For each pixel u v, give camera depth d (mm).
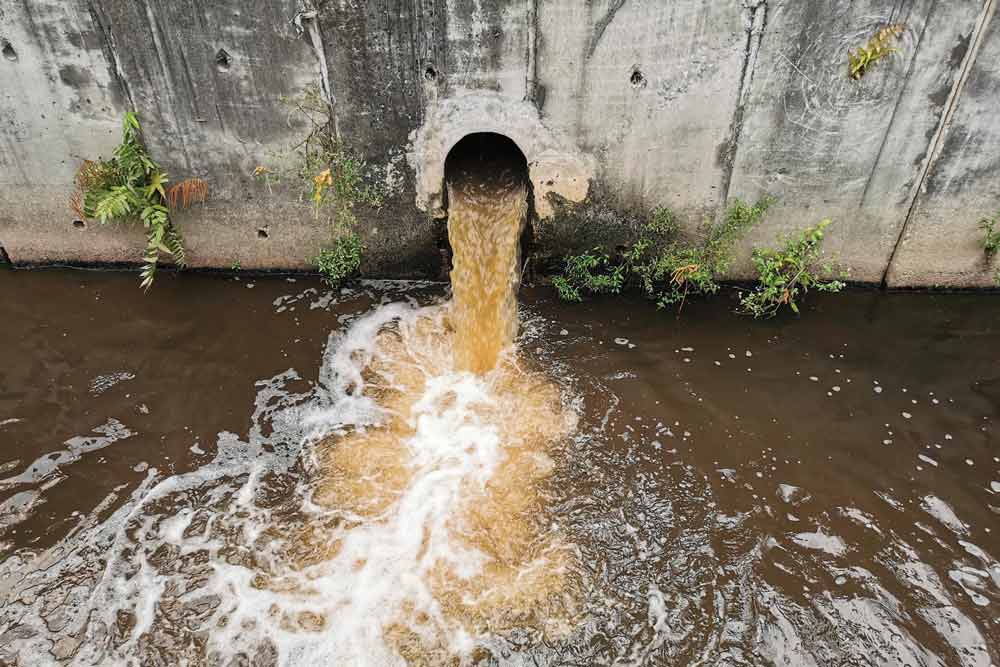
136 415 3512
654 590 2834
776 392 3660
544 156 3855
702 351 3904
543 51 3496
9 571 2854
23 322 4000
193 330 3994
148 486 3197
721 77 3547
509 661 2625
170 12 3430
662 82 3578
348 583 2869
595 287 4262
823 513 3094
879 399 3615
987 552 2945
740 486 3207
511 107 3686
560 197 4012
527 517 3113
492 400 3670
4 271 4352
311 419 3541
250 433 3455
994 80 3494
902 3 3314
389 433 3496
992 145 3689
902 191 3881
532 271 4352
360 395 3680
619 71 3549
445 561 2947
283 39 3494
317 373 3783
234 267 4355
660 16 3383
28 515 3057
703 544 2984
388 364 3863
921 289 4270
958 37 3387
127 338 3928
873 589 2818
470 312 3916
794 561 2918
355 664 2617
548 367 3818
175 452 3350
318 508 3145
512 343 3961
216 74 3615
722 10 3354
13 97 3699
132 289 4254
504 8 3367
